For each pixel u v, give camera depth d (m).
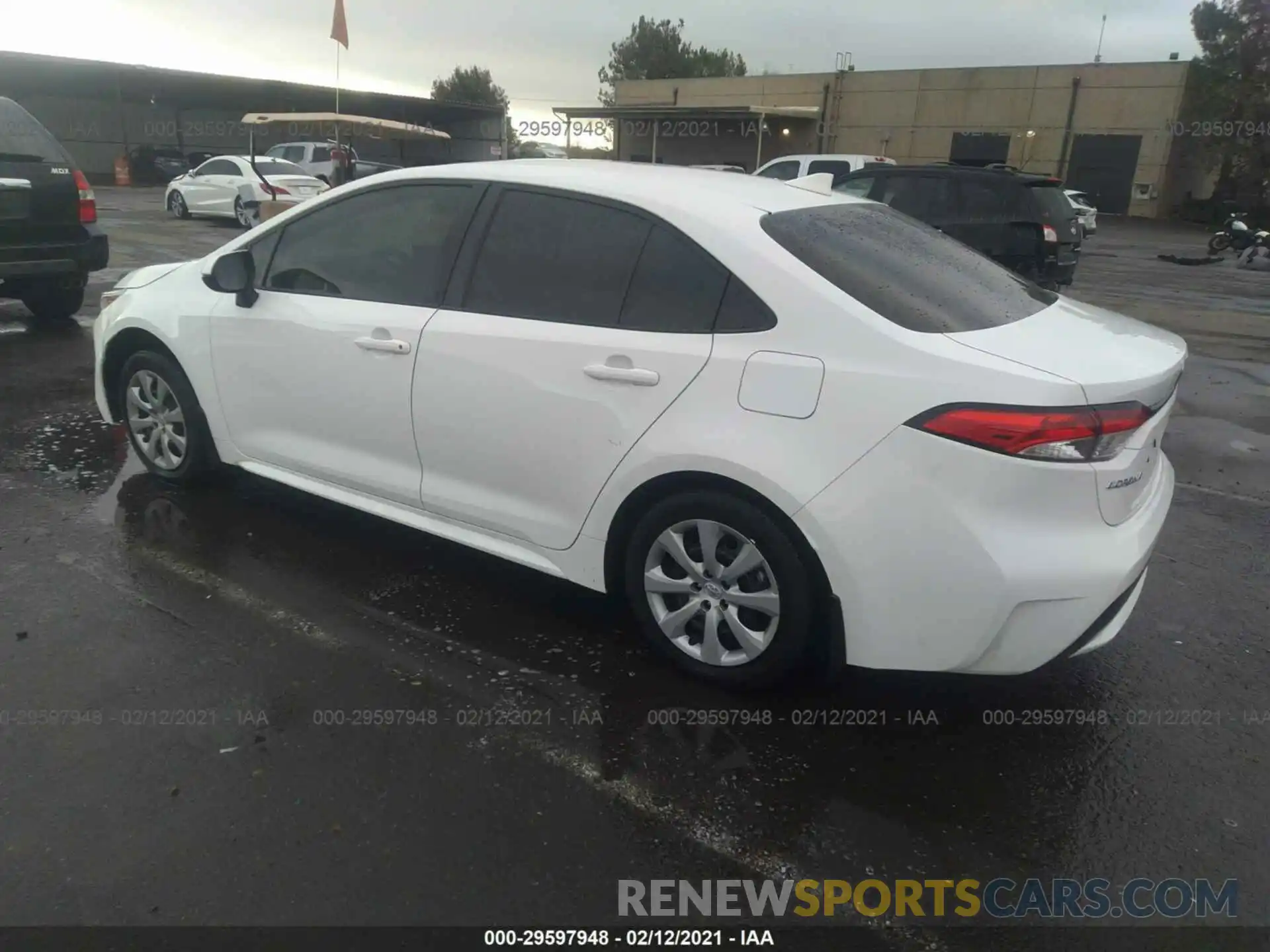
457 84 64.75
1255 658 3.50
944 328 2.80
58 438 5.39
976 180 10.26
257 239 4.11
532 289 3.33
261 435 4.16
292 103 42.19
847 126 40.47
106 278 11.38
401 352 3.55
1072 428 2.56
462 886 2.31
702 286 3.01
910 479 2.65
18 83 36.94
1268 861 2.50
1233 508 5.07
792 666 2.99
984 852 2.51
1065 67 35.91
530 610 3.66
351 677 3.17
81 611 3.49
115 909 2.20
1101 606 2.68
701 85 43.69
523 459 3.34
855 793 2.71
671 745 2.88
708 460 2.90
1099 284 15.62
